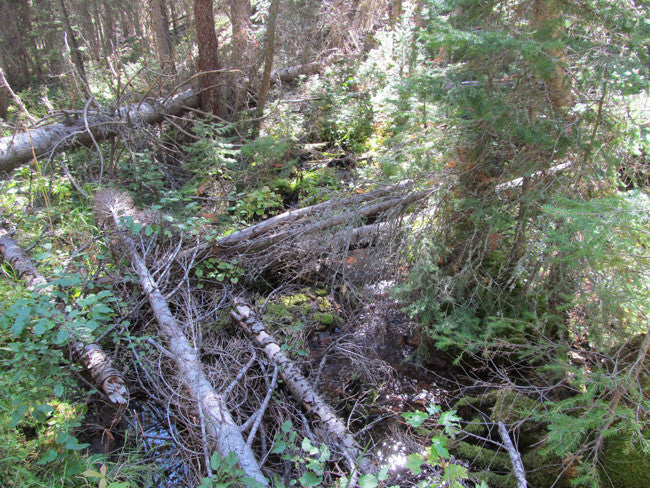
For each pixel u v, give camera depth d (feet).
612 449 8.32
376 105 23.75
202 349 12.11
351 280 15.12
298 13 32.91
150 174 19.45
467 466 9.62
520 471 7.91
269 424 10.40
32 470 8.04
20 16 38.17
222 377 11.12
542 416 8.14
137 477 8.79
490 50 9.06
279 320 13.32
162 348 11.20
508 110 9.69
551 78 9.94
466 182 11.78
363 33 34.01
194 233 15.25
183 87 27.43
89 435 10.07
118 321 12.39
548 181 10.61
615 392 7.54
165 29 34.68
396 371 12.21
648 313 8.41
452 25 10.33
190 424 9.72
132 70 28.89
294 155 23.52
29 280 12.55
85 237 14.89
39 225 16.15
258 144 20.30
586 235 7.16
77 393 10.26
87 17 34.40
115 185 19.71
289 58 32.99
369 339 13.23
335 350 12.80
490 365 11.94
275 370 11.06
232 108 26.68
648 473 7.85
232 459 7.62
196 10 24.08
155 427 10.51
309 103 27.02
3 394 8.62
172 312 13.61
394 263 13.56
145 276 13.50
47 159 18.39
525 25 9.97
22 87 38.06
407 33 24.00
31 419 9.04
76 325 9.26
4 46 37.29
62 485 7.57
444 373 12.21
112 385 9.86
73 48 28.43
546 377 10.41
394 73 24.31
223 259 15.14
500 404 10.12
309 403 10.27
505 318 10.51
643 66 8.75
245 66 27.96
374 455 9.21
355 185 15.78
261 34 30.12
